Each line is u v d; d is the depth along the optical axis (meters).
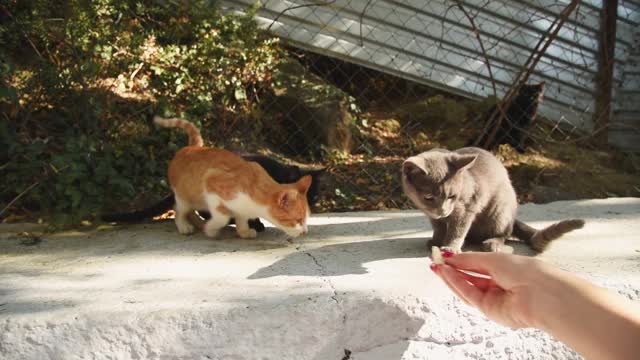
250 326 2.31
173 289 2.53
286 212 3.24
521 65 6.83
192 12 5.50
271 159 4.15
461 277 1.25
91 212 3.82
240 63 5.65
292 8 5.65
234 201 3.27
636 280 2.65
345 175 5.71
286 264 2.88
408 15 6.40
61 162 3.84
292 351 2.35
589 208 4.15
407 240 3.37
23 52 5.12
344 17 6.27
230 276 2.70
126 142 4.74
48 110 4.70
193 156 3.46
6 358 2.19
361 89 7.93
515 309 1.10
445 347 2.48
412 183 2.93
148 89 5.55
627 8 7.11
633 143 7.32
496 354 2.52
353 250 3.15
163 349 2.26
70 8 4.68
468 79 6.96
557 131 7.37
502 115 6.12
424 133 7.12
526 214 3.99
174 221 3.97
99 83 4.99
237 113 5.88
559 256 3.02
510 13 6.54
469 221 3.01
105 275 2.72
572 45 6.90
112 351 2.24
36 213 4.18
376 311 2.42
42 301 2.39
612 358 0.91
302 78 6.59
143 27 5.71
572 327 0.97
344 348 2.40
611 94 7.14
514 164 6.39
